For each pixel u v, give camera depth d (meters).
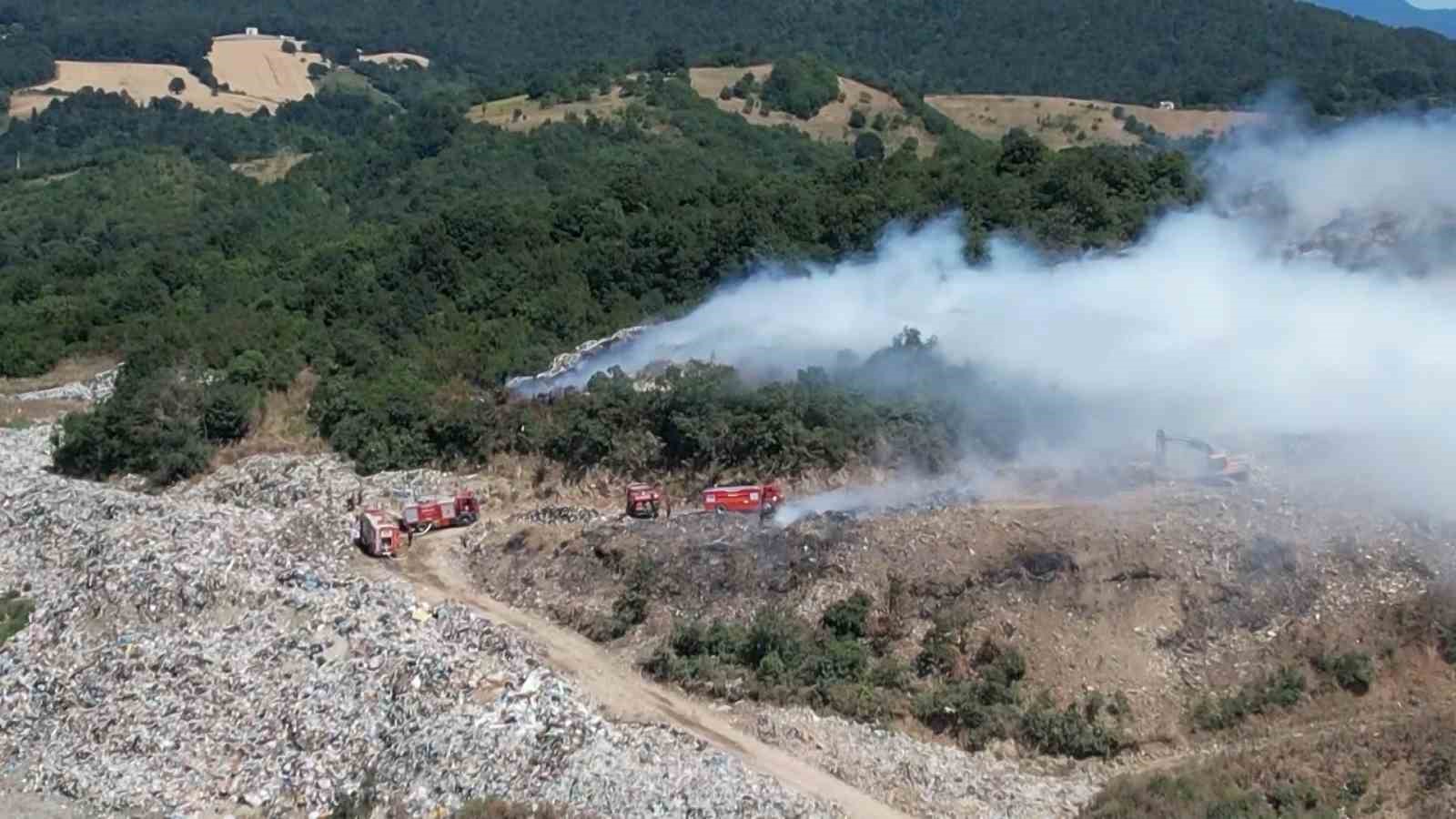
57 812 54.59
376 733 55.69
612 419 77.06
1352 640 57.78
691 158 144.00
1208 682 56.62
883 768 53.00
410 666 58.00
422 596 66.31
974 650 57.84
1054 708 55.31
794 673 57.84
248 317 105.69
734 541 64.38
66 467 88.88
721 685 57.75
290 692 58.59
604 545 66.06
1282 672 56.59
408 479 79.31
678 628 60.88
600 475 76.12
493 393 84.94
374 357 92.94
